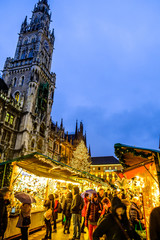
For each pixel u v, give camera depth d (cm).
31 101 4138
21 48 5362
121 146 670
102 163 7988
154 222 279
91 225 717
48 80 5153
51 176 1239
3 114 3462
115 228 338
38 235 938
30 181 1190
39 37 5212
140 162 781
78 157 4906
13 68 4878
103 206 787
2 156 3278
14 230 823
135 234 463
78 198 855
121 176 1377
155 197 686
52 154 4931
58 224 1288
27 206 696
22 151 3544
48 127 4662
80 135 7706
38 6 6175
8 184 826
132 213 629
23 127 3838
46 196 1332
